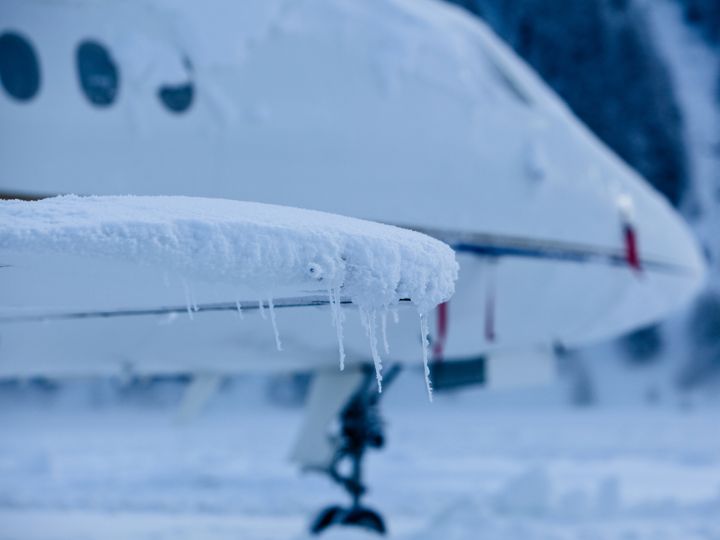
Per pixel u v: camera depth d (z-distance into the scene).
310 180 5.25
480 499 7.43
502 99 6.38
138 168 4.67
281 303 2.34
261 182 5.07
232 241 2.14
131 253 2.08
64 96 4.49
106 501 8.42
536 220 6.33
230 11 5.05
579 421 22.11
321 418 6.46
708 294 30.47
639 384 30.42
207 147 4.89
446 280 2.31
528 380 7.14
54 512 7.79
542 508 7.37
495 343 6.58
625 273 6.80
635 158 32.62
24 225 2.08
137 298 2.18
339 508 6.48
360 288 2.22
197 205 2.30
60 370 5.18
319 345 5.65
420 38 5.94
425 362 2.46
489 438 16.55
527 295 6.35
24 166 4.38
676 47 33.62
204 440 17.61
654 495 8.83
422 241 2.34
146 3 4.79
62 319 3.64
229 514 7.77
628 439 16.12
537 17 33.19
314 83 5.35
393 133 5.63
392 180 5.60
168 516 7.59
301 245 2.18
